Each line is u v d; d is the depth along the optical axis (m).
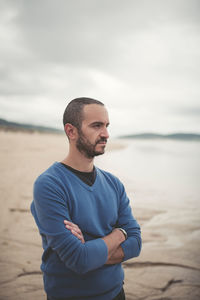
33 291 2.64
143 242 3.96
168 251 3.65
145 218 5.16
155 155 27.80
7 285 2.73
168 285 2.79
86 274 1.41
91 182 1.55
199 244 3.91
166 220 5.06
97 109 1.50
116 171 12.30
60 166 1.53
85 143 1.48
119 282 1.52
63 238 1.33
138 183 9.40
